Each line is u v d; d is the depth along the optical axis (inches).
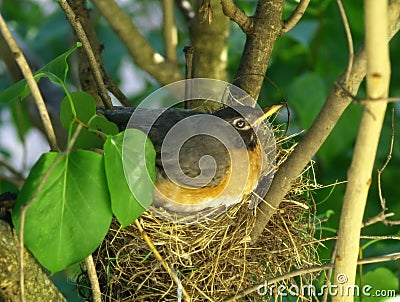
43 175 121.0
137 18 265.4
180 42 255.3
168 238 147.8
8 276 123.0
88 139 129.2
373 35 110.6
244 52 159.5
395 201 211.5
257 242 156.6
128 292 149.2
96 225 122.5
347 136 201.9
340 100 128.9
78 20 154.2
